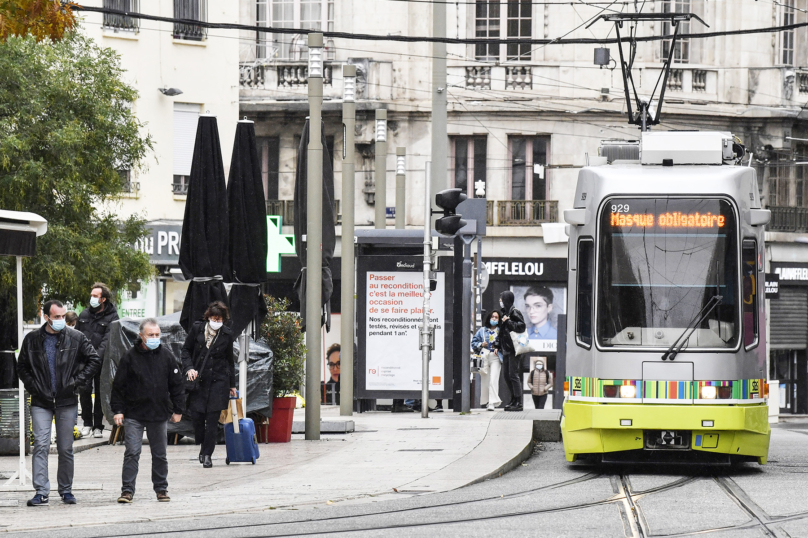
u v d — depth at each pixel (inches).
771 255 5137.8
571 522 1382.9
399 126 5113.2
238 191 2249.0
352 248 2947.8
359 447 2201.0
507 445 2151.8
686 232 1895.9
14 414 2165.4
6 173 3383.4
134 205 4608.8
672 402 1850.4
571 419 1908.2
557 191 5059.1
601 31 5049.2
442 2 3462.1
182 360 1994.3
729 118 5128.0
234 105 4874.5
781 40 5211.6
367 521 1397.6
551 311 5024.6
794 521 1387.8
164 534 1317.7
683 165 1995.6
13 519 1445.6
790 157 5216.5
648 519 1403.8
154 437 1593.3
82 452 2215.8
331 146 5162.4
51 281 3361.2
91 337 2356.1
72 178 3420.3
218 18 4849.9
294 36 5211.6
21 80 3358.8
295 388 2346.2
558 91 5064.0
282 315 2368.4
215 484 1752.0
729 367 1855.3
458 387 2999.5
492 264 5027.1
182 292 4741.6
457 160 5118.1
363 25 5118.1
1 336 3383.4
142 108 4650.6
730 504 1539.1
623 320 1883.6
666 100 5064.0
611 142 2159.2
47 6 1807.3
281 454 2119.8
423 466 1895.9
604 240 1910.7
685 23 5137.8
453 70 5098.4
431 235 2994.6
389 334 2997.0
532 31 5078.7
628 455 2053.4
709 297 1877.5
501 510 1480.1
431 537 1275.8
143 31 4658.0
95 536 1309.1
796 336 5182.1
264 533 1317.7
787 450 2415.1
